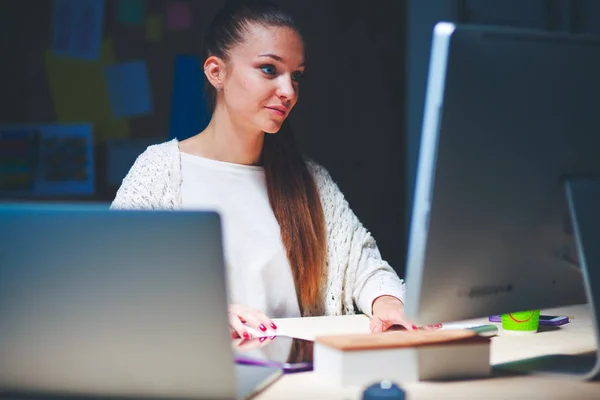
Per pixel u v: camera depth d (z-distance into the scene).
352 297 1.96
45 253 1.00
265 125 1.92
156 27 3.73
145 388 1.00
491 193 1.15
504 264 1.18
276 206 1.98
